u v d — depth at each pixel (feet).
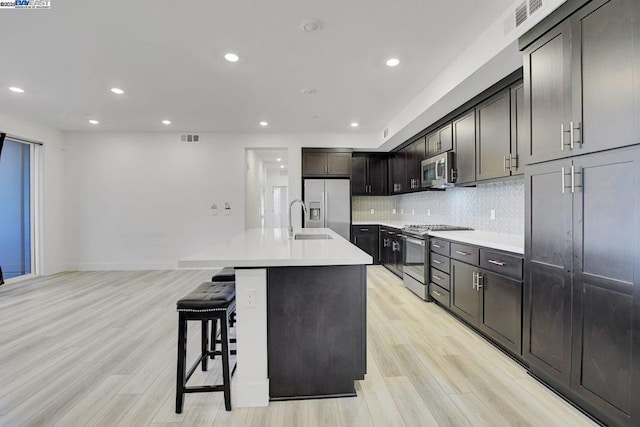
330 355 6.22
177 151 18.75
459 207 13.69
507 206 10.48
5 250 15.47
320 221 19.20
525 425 5.34
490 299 8.31
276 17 7.41
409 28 7.85
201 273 17.66
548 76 6.15
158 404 6.00
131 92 12.17
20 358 7.82
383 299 12.62
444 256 10.91
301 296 6.15
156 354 8.05
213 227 18.86
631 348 4.64
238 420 5.55
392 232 16.88
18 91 12.01
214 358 7.75
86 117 15.52
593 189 5.23
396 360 7.65
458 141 11.44
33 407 5.90
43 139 16.93
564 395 6.03
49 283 15.35
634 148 4.58
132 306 11.86
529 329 6.82
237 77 10.78
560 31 5.84
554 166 6.04
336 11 7.19
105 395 6.29
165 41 8.46
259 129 18.15
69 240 18.39
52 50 8.90
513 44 7.00
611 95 4.91
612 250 4.91
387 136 16.94
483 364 7.43
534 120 6.55
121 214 18.53
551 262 6.14
